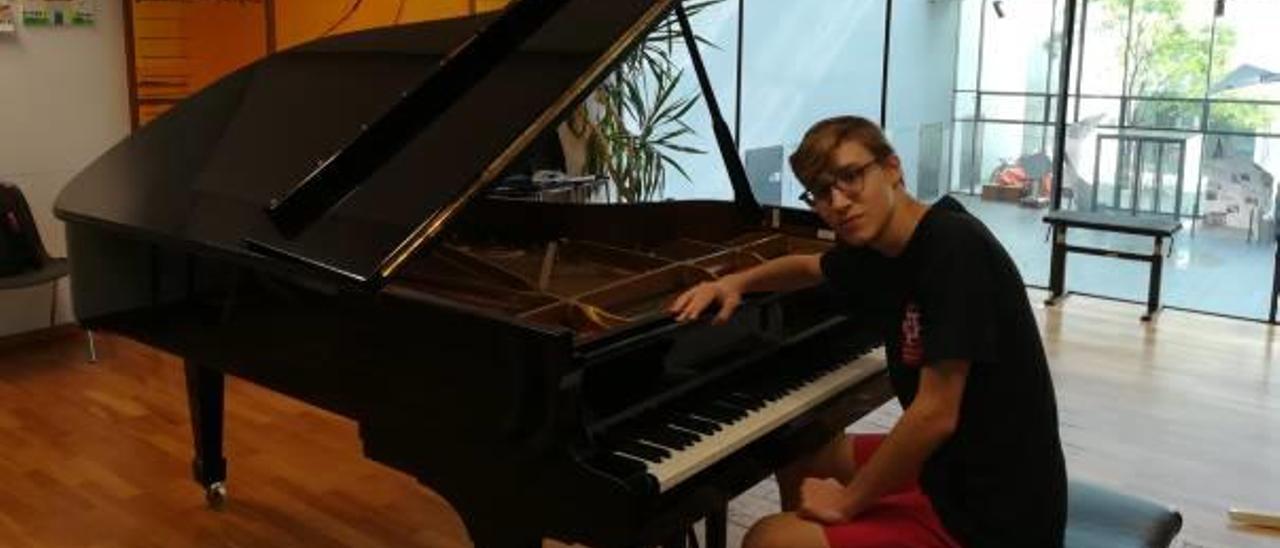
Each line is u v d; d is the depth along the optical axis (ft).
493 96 7.73
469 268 8.75
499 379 6.19
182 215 8.80
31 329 16.84
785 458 7.34
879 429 13.21
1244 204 19.34
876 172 6.27
